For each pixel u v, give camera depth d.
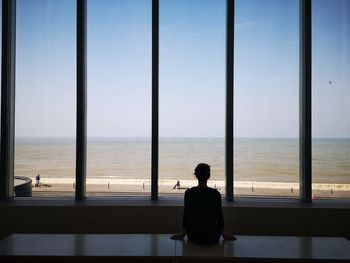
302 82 3.46
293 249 2.29
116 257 2.12
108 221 3.15
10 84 3.49
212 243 2.38
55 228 3.14
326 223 3.09
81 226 3.14
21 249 2.26
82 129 3.45
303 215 3.10
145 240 2.49
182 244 2.39
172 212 3.15
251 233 3.12
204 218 2.40
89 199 3.46
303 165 3.41
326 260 2.08
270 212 3.12
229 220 3.13
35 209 3.14
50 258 2.12
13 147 3.54
